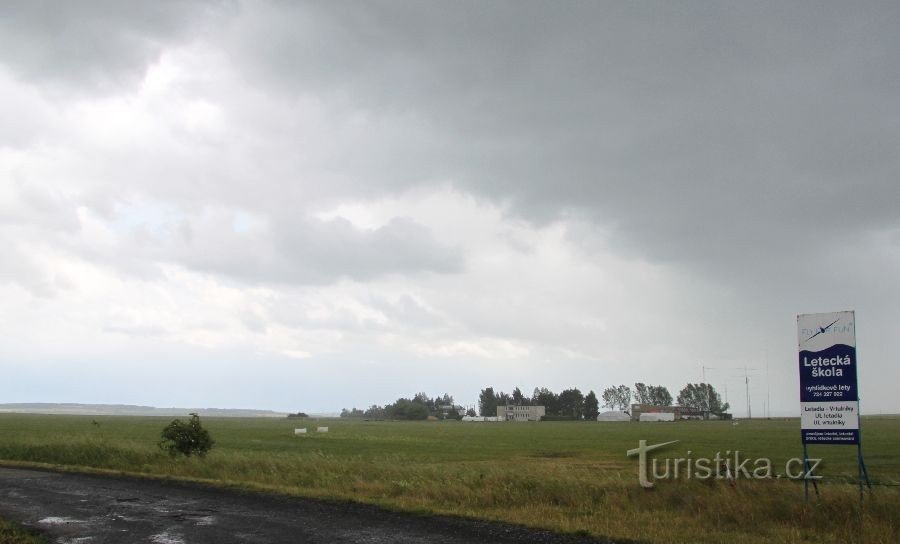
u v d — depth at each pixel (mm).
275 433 92438
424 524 14922
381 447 61000
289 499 18484
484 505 17641
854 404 15711
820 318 16219
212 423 149875
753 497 16094
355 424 169375
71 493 19672
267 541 13266
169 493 19609
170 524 15023
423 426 152375
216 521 15359
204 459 26594
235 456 27469
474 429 128250
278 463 25141
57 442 33469
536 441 76375
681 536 13438
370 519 15562
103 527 14719
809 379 16234
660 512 15945
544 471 23484
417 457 48812
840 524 14055
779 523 14500
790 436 85500
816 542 12969
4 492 19922
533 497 18000
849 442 15719
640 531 13930
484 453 54344
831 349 16031
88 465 27344
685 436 87812
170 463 26062
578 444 69625
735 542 12906
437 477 21891
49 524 15062
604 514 15914
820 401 16094
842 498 15172
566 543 13047
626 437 86750
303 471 23562
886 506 14406
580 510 16578
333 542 13148
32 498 18766
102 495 19281
